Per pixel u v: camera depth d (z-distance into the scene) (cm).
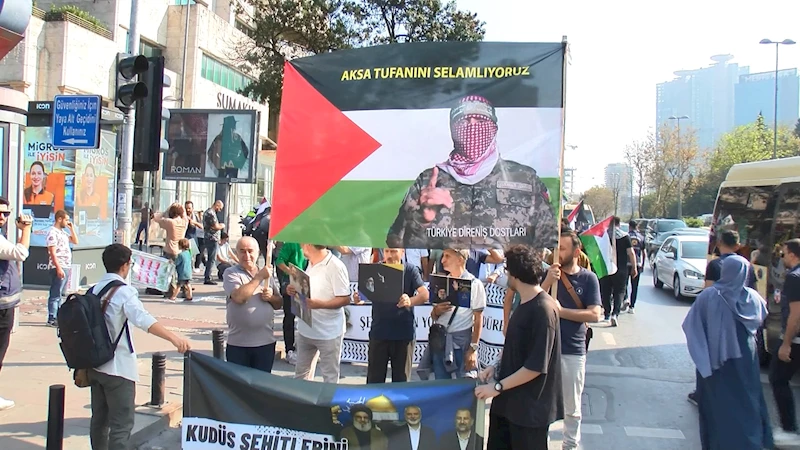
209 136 1891
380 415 404
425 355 659
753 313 497
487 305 799
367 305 823
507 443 404
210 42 3102
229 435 420
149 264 679
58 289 944
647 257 2819
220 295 1356
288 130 460
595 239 792
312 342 562
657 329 1170
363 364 841
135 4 821
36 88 2178
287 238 455
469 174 434
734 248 645
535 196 426
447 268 642
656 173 5053
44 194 1298
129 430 437
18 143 891
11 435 516
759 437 486
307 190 454
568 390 494
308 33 2584
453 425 397
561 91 429
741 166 952
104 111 1352
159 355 602
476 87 436
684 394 746
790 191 800
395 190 443
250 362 540
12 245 566
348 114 450
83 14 2336
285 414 414
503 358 396
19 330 903
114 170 1420
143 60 696
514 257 385
